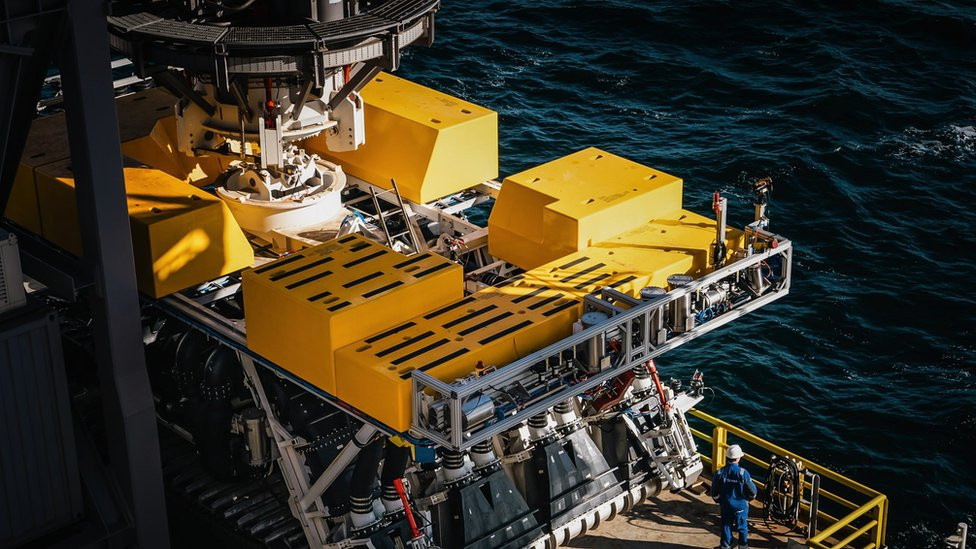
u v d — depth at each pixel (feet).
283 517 61.05
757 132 127.03
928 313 100.63
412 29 59.57
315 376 53.83
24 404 53.57
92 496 56.59
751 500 64.34
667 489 66.44
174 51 56.24
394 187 67.36
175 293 60.03
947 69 139.95
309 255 57.62
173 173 71.46
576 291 57.11
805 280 104.47
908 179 119.34
